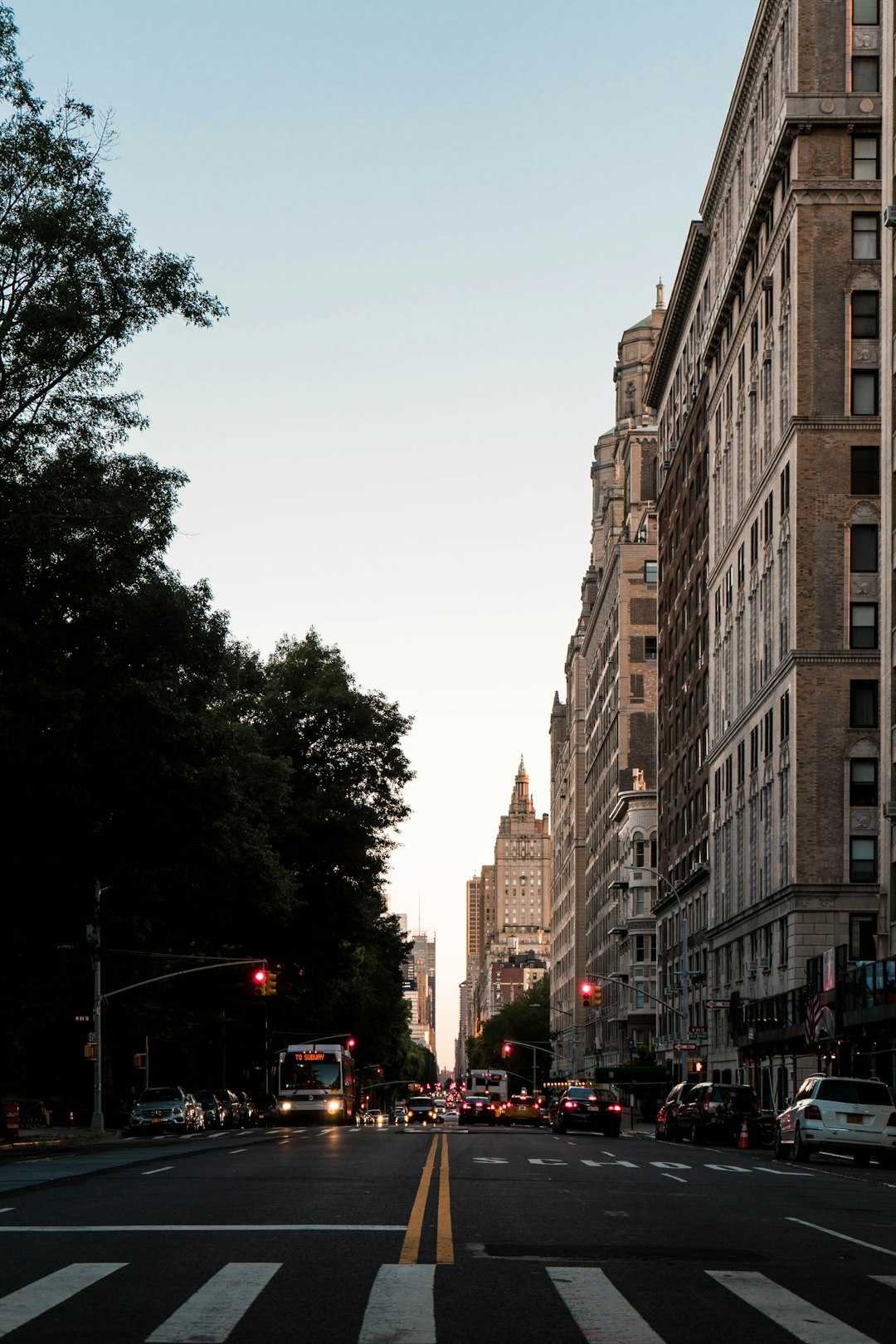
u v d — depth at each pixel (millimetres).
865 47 65688
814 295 65125
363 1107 133375
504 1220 16516
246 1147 35906
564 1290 11266
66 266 38062
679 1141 52656
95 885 43375
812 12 65812
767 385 71625
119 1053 77500
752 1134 47656
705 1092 49094
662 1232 15617
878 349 64938
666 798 108312
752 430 75688
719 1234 15531
